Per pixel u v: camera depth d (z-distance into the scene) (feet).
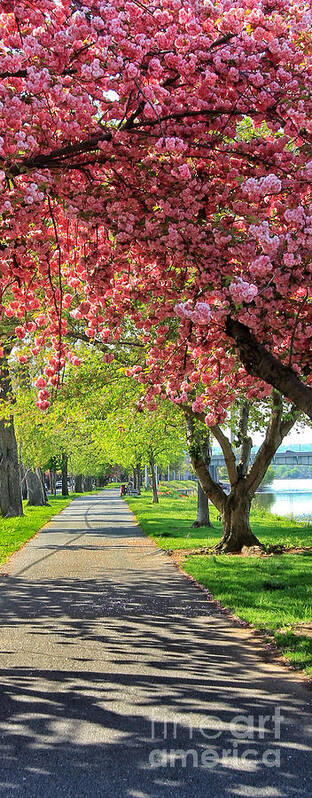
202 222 23.41
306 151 21.26
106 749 15.89
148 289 27.22
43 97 20.06
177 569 47.70
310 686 20.65
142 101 20.56
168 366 30.19
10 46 19.44
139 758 15.35
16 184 22.06
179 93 20.89
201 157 22.82
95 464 236.22
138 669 22.68
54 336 30.09
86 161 21.95
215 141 22.17
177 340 30.45
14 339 38.60
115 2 19.79
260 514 130.62
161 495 238.07
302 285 22.47
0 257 23.36
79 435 77.71
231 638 27.12
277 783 13.98
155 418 61.57
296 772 14.51
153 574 45.29
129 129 20.65
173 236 22.17
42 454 132.77
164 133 21.20
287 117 20.70
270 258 21.02
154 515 115.34
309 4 21.45
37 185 20.27
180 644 26.16
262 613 31.30
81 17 19.10
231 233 22.54
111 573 45.93
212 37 20.86
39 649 25.54
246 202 23.08
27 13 19.26
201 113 20.49
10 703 19.30
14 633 28.19
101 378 54.34
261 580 40.63
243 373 31.19
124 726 17.37
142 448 102.78
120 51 19.49
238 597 35.45
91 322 29.86
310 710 18.43
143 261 25.91
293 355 25.95
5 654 24.79
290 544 63.41
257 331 24.81
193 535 74.08
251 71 20.40
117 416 62.08
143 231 22.70
